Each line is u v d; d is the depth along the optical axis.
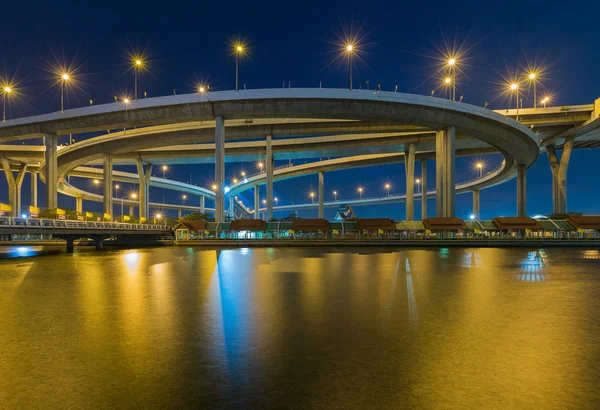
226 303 10.44
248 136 61.91
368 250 35.09
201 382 5.06
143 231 44.75
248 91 48.53
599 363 5.73
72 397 4.62
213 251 34.72
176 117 50.88
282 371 5.43
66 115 51.75
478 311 9.38
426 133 64.38
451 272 17.66
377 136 66.75
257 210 102.38
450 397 4.54
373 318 8.66
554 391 4.73
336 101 48.97
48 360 5.96
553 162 71.94
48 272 18.31
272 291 12.43
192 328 7.82
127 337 7.19
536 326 7.91
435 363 5.73
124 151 64.88
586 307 9.84
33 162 78.69
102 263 23.09
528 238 43.88
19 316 8.98
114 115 51.28
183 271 18.42
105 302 10.66
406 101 48.72
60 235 34.47
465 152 75.62
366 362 5.78
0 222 25.91
